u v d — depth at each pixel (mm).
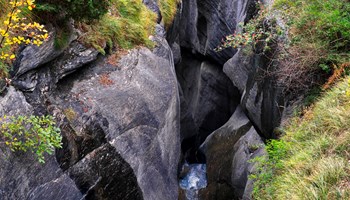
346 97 6066
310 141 5930
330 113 6020
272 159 6656
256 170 8547
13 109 5422
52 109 6047
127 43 8258
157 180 7945
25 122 4996
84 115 6387
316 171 5070
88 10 6586
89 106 6551
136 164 7047
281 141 6734
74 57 6859
